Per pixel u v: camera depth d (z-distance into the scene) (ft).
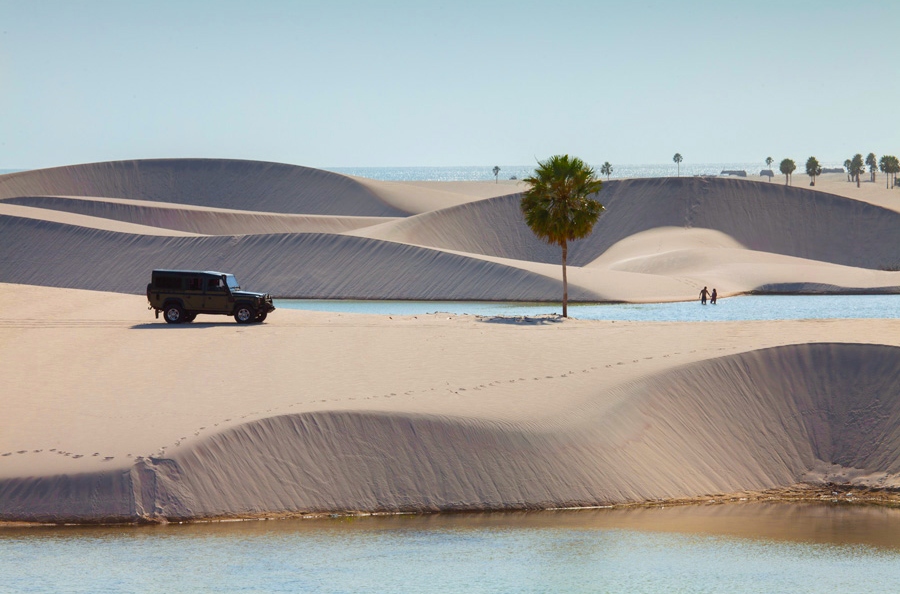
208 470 206.49
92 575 166.81
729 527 208.44
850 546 194.39
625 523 208.85
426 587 165.58
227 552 181.16
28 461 203.10
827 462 249.55
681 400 257.34
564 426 236.02
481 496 217.36
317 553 182.70
